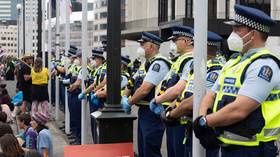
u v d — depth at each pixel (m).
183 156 6.36
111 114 7.05
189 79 5.66
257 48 4.16
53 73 20.31
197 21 4.67
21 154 6.46
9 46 98.19
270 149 4.14
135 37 57.16
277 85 4.09
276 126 4.12
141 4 64.69
